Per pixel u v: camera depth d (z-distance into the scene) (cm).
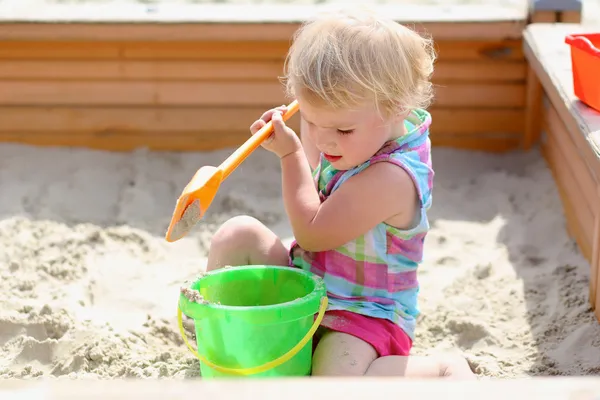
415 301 247
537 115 401
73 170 388
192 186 215
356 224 230
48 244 323
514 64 397
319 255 244
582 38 286
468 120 406
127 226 343
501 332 271
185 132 406
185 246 330
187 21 379
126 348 256
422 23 380
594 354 253
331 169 243
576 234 325
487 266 309
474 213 357
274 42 390
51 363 251
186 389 147
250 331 212
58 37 381
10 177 379
